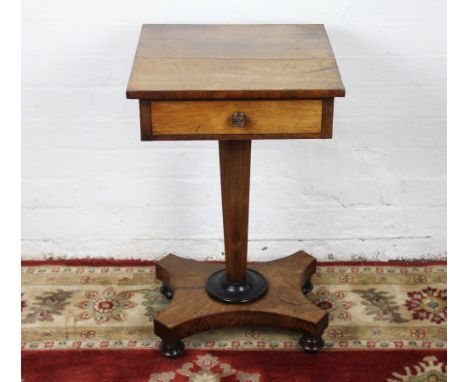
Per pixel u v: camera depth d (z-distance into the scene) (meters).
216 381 2.48
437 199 2.99
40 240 3.05
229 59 2.29
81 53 2.77
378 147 2.91
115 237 3.05
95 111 2.85
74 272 3.01
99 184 2.96
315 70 2.21
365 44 2.77
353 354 2.59
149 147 2.90
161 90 2.09
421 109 2.86
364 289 2.91
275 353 2.60
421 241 3.05
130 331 2.71
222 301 2.66
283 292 2.72
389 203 3.00
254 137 2.18
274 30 2.54
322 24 2.61
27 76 2.79
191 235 3.05
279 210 3.00
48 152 2.91
